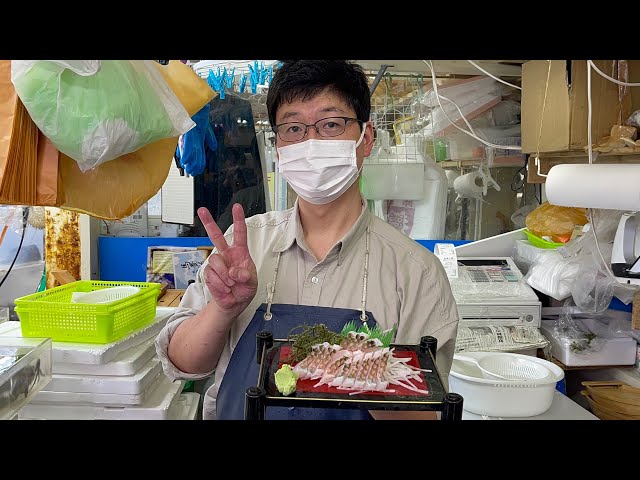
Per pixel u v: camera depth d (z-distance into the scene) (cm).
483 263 232
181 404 175
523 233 247
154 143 137
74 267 230
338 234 124
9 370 103
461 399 77
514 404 160
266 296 123
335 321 113
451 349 121
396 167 238
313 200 121
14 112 100
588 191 134
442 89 240
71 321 146
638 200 124
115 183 131
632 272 161
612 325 210
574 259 202
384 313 117
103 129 102
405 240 128
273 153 248
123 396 143
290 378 82
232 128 248
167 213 251
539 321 211
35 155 107
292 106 118
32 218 224
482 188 252
